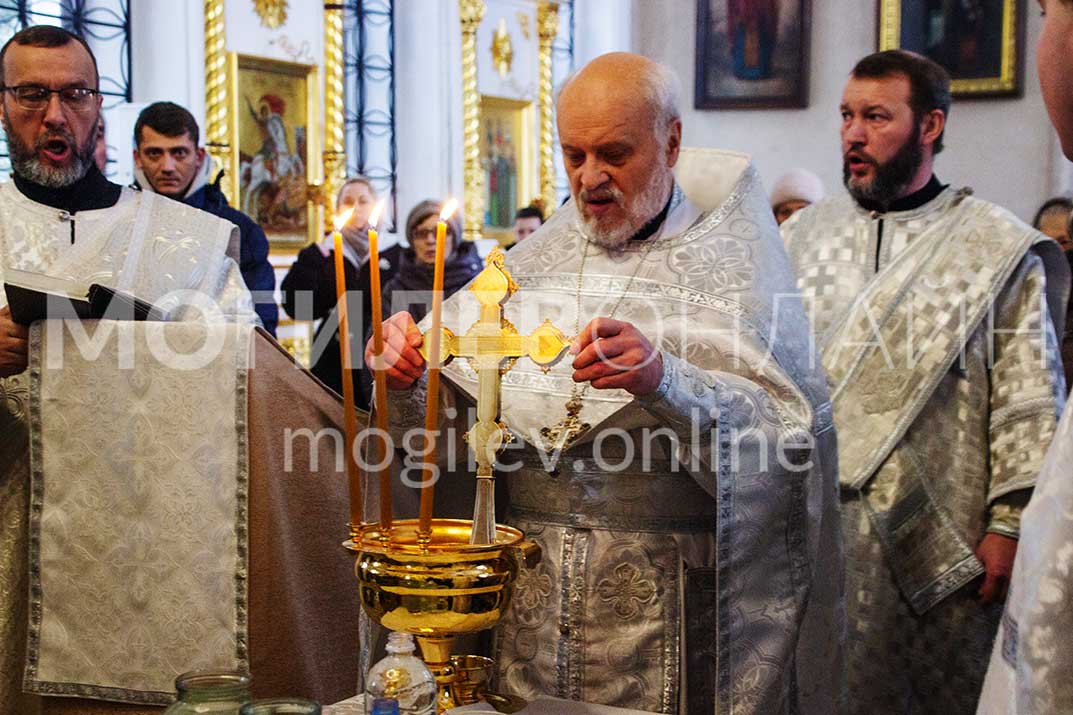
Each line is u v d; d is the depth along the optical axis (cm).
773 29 1045
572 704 191
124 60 693
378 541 168
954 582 289
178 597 237
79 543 240
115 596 239
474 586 163
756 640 209
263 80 778
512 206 1001
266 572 235
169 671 237
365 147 866
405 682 152
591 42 1064
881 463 295
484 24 962
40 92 267
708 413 199
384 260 565
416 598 162
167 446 236
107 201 284
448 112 912
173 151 390
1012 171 996
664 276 227
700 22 1059
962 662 293
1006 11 984
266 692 235
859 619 298
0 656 257
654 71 222
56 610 242
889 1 1010
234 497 234
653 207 227
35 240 275
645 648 217
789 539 216
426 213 557
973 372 293
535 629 222
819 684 232
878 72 307
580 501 221
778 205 632
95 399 238
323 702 247
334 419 245
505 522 235
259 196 779
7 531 258
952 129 1008
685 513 220
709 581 220
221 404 235
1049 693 118
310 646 243
